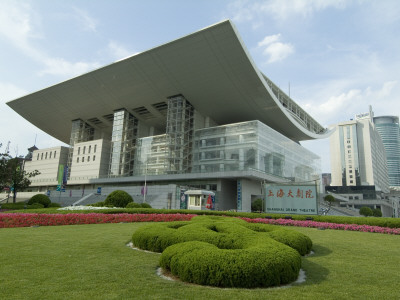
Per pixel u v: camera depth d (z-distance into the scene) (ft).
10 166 114.62
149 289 16.16
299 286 17.48
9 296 14.78
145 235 27.02
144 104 166.50
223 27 111.96
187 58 128.88
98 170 179.52
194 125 159.12
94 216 53.57
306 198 62.03
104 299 14.55
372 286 17.70
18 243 29.37
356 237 40.32
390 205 248.93
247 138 141.69
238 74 129.70
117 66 142.82
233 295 15.44
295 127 173.27
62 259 22.80
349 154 366.63
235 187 153.89
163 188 126.11
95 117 192.34
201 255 17.79
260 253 18.07
